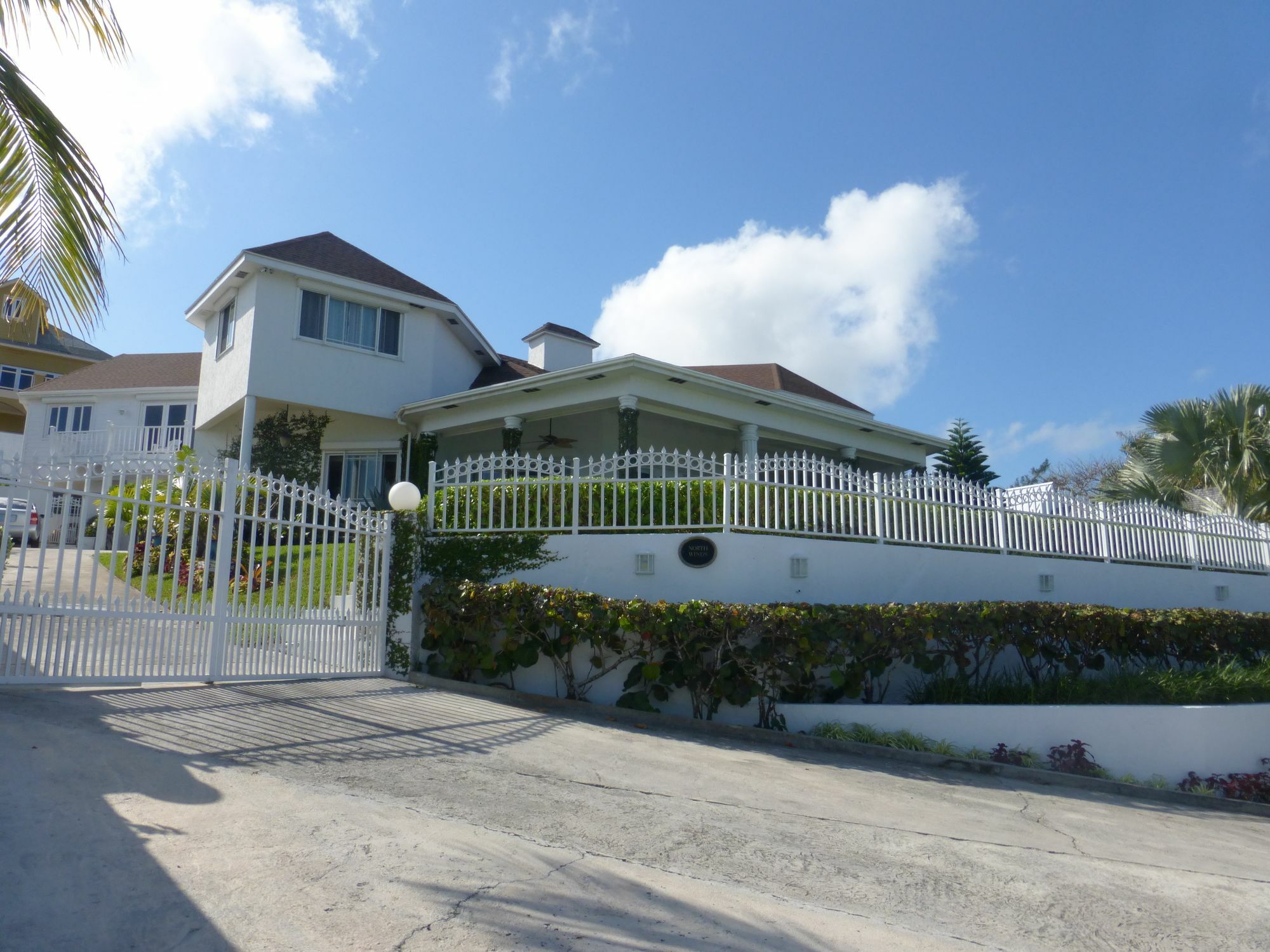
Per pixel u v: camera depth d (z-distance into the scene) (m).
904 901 4.55
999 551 12.71
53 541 17.42
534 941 3.59
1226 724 9.55
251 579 8.49
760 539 10.19
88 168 6.29
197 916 3.51
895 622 9.25
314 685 8.70
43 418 29.36
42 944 3.17
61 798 4.57
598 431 20.39
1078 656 10.42
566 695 9.31
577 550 10.19
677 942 3.72
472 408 19.47
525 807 5.46
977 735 8.98
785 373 24.81
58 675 7.01
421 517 10.32
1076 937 4.33
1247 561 16.73
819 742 8.42
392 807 5.15
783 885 4.59
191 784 5.10
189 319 22.55
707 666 8.99
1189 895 5.16
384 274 21.47
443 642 9.58
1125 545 14.57
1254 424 16.97
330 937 3.46
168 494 7.90
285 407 20.44
